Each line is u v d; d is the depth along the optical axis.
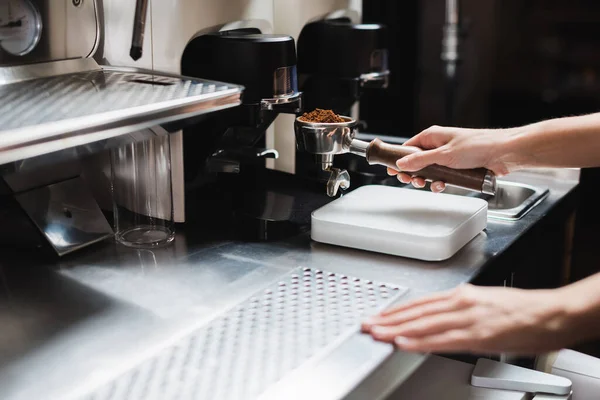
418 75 2.99
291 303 1.00
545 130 1.20
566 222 1.59
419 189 1.53
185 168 1.30
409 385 1.01
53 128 0.87
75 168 1.29
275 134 1.62
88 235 1.21
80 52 1.25
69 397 0.80
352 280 1.08
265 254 1.19
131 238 1.24
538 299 0.85
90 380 0.83
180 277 1.10
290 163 1.65
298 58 1.69
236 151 1.40
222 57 1.28
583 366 1.17
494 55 3.14
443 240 1.14
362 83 1.70
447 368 1.05
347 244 1.21
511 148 1.20
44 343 0.91
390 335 0.89
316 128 1.24
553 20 3.06
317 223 1.22
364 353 0.87
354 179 1.58
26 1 1.15
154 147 1.20
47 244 1.16
